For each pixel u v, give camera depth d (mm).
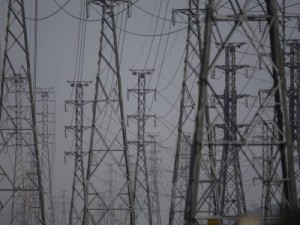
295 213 58312
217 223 69250
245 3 73688
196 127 69312
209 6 71750
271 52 76000
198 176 68438
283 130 74750
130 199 132250
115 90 132625
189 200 69312
